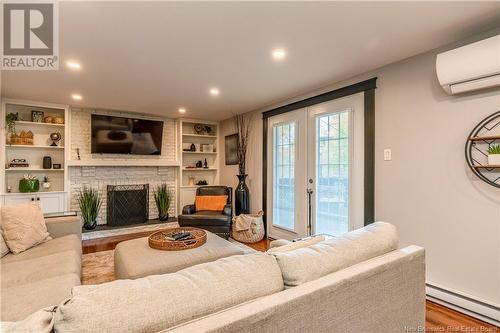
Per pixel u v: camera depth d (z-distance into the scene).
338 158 3.15
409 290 1.29
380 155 2.69
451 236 2.17
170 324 0.71
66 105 4.25
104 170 4.75
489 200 1.97
